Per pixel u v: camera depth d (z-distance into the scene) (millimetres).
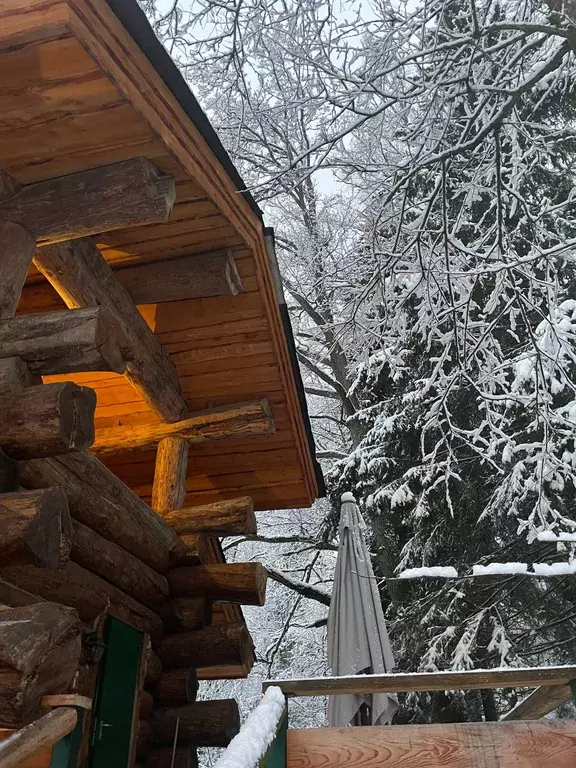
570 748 3174
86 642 3594
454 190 9258
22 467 3127
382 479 11672
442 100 7191
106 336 3076
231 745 2430
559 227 10445
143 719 4559
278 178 6582
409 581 10938
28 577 3205
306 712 14141
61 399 2732
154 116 3191
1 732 2211
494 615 9781
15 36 2557
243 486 6660
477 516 10406
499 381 8352
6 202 3439
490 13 8742
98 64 2725
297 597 14188
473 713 9992
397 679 3371
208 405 5859
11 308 3242
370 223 7793
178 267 4820
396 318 8469
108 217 3377
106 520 4027
